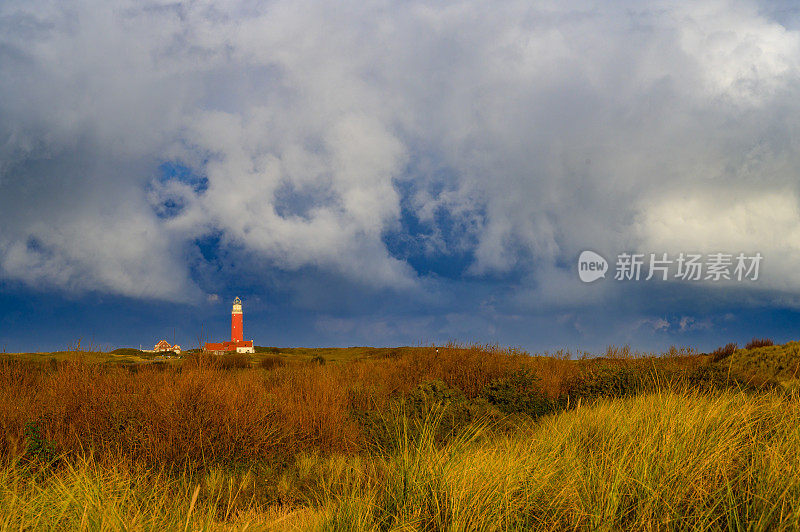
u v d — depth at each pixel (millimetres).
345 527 4051
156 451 7469
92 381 9266
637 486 3973
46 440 7211
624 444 4840
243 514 5340
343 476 6637
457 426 8273
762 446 4500
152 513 4375
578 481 4176
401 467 4559
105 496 4492
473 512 3881
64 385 9203
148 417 8062
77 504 4227
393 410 9664
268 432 8320
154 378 9578
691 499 3742
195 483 6863
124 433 7812
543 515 3875
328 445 8516
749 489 3699
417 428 7570
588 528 3715
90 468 5949
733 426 4973
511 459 4504
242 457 7859
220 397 8594
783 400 5723
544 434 5770
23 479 5691
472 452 4953
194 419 8000
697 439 4703
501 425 8945
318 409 9258
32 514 4129
